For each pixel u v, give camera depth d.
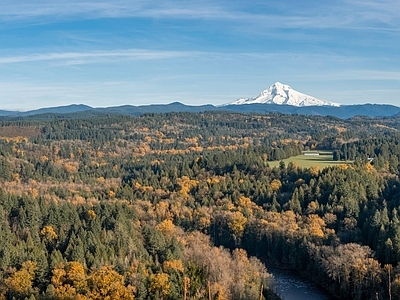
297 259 149.50
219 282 108.62
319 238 147.75
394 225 134.38
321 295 131.25
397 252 126.38
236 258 133.88
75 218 147.00
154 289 103.56
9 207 153.62
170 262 115.00
